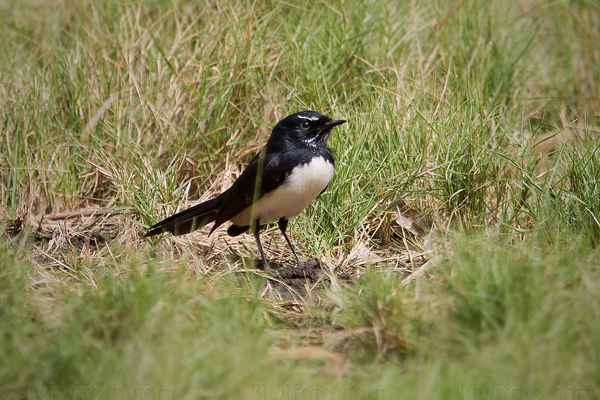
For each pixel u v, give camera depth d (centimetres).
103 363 578
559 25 1446
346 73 1207
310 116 917
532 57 1379
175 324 625
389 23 1293
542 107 1249
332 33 1232
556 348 564
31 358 589
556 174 1009
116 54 1217
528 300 614
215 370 562
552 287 628
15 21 1442
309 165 914
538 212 908
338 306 768
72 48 1238
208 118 1128
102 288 746
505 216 956
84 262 921
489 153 1009
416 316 667
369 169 1025
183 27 1296
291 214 967
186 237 1032
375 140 1077
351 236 1009
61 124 1113
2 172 1078
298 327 753
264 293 851
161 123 1127
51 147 1097
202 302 680
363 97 1179
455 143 1030
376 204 1004
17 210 1060
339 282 872
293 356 626
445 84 1123
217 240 1044
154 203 1041
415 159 1047
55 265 929
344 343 692
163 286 697
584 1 1458
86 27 1289
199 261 920
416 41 1280
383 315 680
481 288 639
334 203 1015
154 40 1195
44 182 1073
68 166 1091
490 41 1284
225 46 1178
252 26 1205
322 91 1171
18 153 1080
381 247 1021
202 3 1298
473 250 750
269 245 1054
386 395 551
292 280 903
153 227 965
